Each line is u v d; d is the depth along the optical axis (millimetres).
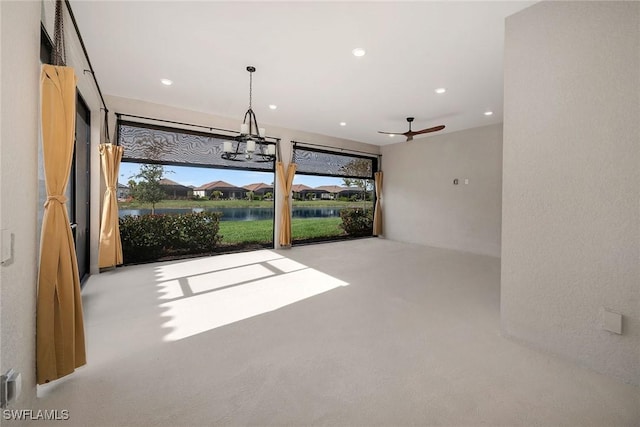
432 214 6945
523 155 2191
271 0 2215
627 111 1724
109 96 4332
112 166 4156
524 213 2199
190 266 4730
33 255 1475
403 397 1630
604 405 1569
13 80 1214
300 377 1808
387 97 4270
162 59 3143
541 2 2086
